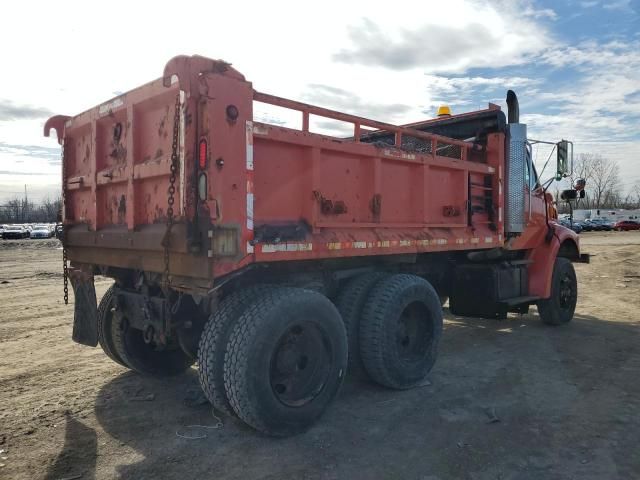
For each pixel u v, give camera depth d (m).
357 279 5.09
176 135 3.69
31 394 4.89
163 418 4.31
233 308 3.91
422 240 5.39
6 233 44.34
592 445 3.79
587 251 24.73
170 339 4.68
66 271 5.34
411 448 3.76
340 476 3.36
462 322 8.45
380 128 4.98
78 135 5.23
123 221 4.45
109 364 5.92
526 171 7.41
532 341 7.09
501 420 4.27
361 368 4.89
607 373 5.57
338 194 4.52
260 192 3.89
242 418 3.73
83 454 3.66
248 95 3.72
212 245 3.54
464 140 6.93
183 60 3.51
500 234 6.65
